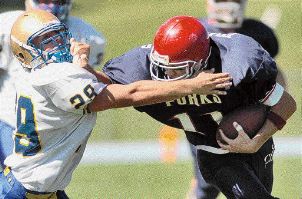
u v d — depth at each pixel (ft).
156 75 42.63
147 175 67.21
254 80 41.83
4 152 46.39
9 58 46.73
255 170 48.49
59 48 39.93
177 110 44.75
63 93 38.37
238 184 45.91
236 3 52.24
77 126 40.16
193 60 40.70
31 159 40.45
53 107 39.27
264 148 48.47
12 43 40.73
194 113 44.68
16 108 40.70
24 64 40.98
